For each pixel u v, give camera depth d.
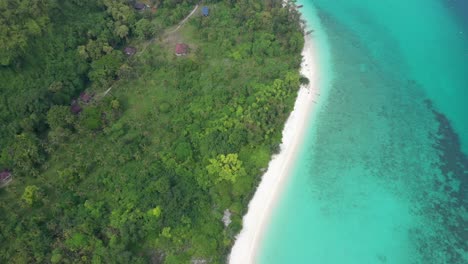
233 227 55.25
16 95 67.75
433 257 54.28
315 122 71.62
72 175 59.91
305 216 58.34
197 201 57.97
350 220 58.09
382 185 62.56
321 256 54.25
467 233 56.72
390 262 53.75
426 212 59.19
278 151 65.62
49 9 76.25
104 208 56.81
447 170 64.81
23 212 56.88
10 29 69.50
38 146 62.75
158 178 59.78
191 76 77.12
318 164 65.06
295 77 75.12
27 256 50.62
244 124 66.19
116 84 76.00
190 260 52.62
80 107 71.38
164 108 70.50
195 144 65.06
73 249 51.81
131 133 67.12
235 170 60.81
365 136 69.69
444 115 73.75
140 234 53.94
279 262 53.44
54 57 74.81
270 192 61.00
